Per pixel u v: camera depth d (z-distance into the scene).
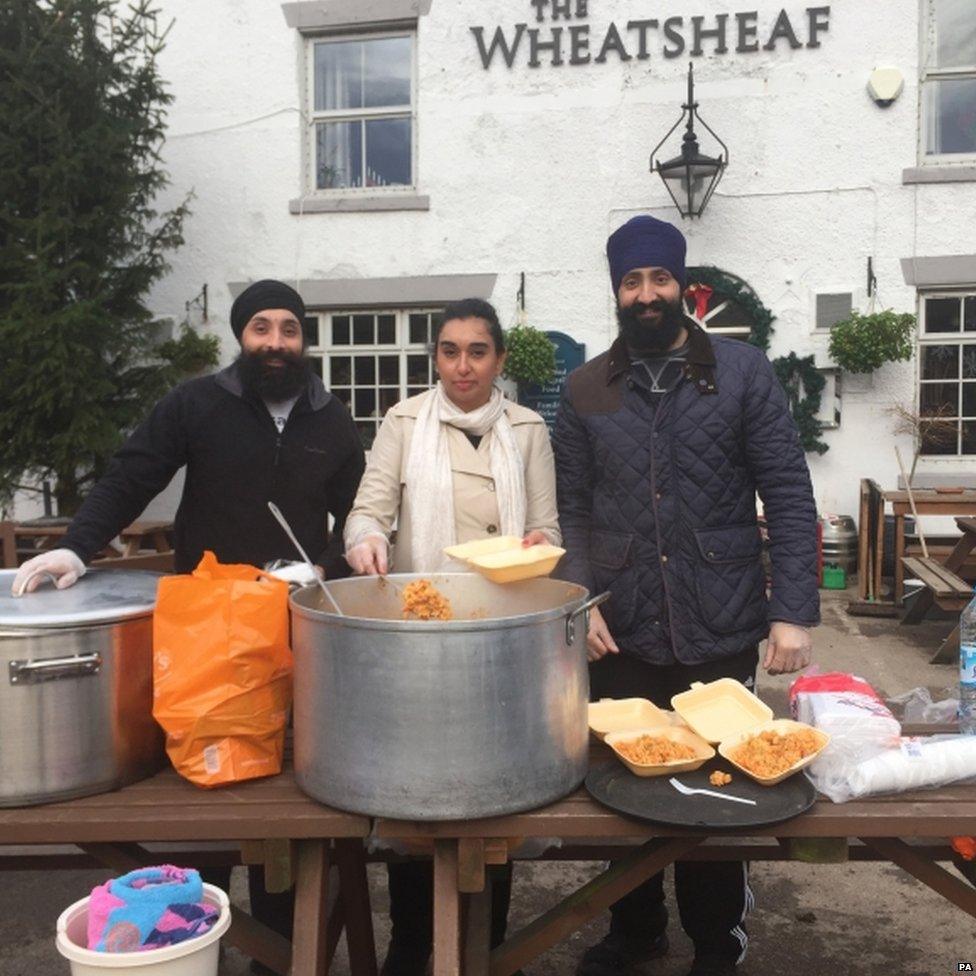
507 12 8.31
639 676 2.52
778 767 1.83
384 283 8.66
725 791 1.82
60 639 1.79
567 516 2.62
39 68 7.30
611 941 2.70
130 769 1.90
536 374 8.09
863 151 7.89
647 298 2.37
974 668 2.11
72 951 1.57
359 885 2.31
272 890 1.78
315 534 2.75
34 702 1.77
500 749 1.64
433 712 1.61
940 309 8.05
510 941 1.96
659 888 2.65
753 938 2.95
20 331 7.18
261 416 2.67
